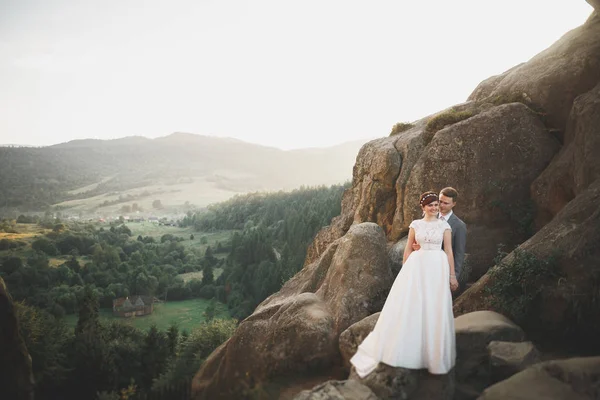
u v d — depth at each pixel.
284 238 141.00
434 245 5.46
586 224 7.06
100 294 107.75
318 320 8.34
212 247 184.62
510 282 7.29
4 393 11.30
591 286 6.48
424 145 12.68
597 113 8.73
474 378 5.54
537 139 10.96
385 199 13.16
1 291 11.44
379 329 5.45
